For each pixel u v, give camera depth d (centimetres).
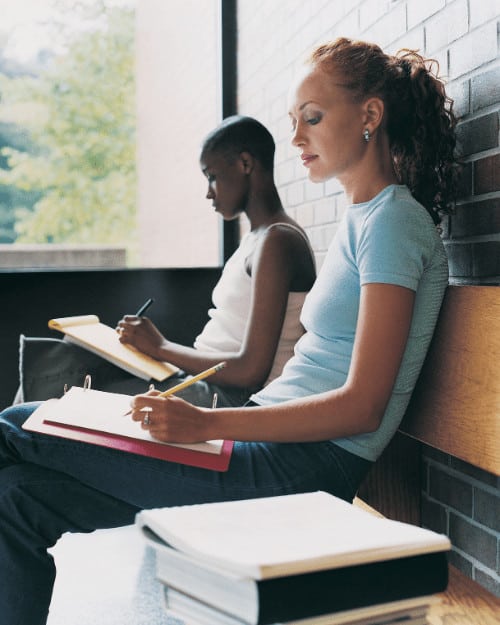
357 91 133
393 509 166
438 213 158
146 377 186
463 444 122
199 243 352
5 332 299
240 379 174
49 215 347
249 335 173
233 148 193
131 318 199
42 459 123
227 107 329
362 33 201
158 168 367
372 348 113
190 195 359
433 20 162
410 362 125
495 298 118
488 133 142
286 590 64
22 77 341
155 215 364
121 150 360
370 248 119
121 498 123
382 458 165
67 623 162
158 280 312
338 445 122
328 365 127
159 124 366
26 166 343
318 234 241
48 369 194
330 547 69
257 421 115
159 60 366
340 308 127
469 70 148
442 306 131
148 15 363
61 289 304
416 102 139
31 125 344
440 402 129
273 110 279
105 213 356
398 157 140
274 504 84
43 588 124
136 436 117
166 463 119
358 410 112
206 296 316
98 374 194
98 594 178
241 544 69
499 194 138
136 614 167
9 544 122
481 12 143
